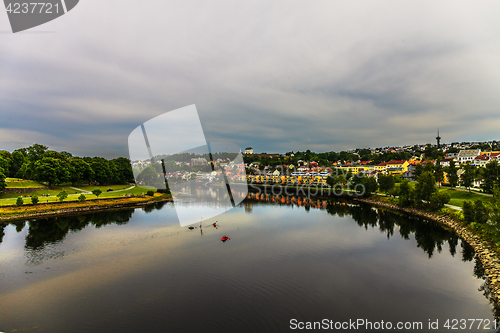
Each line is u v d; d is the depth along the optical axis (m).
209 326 29.56
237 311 32.34
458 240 60.06
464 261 47.88
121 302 34.03
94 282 39.19
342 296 36.25
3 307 32.66
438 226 73.06
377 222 79.12
